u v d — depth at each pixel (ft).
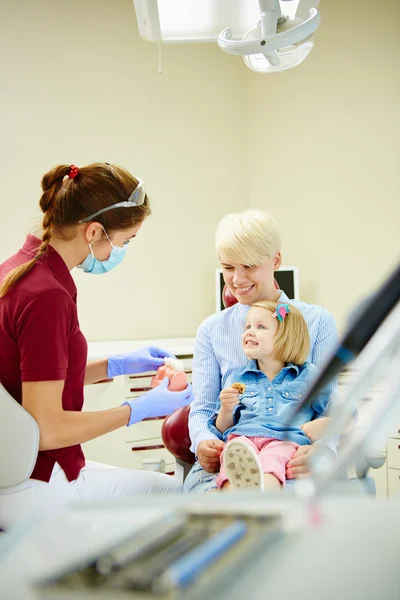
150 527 1.88
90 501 2.21
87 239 5.32
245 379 5.78
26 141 10.28
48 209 5.28
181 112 11.64
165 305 11.53
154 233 11.41
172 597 1.41
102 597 1.43
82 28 10.71
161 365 6.58
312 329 5.91
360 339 1.73
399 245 9.56
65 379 5.11
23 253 5.31
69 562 1.62
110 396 8.79
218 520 1.91
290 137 11.30
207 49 11.85
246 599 1.42
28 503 4.80
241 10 5.97
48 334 4.70
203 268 11.94
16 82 10.21
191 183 11.76
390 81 9.66
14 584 1.59
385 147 9.74
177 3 5.77
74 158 10.67
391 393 1.93
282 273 10.23
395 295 1.68
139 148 11.25
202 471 5.57
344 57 10.29
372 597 1.42
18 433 4.62
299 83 11.06
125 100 11.10
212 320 6.16
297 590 1.46
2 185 10.10
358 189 10.14
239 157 12.24
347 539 1.74
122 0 11.00
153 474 5.67
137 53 11.18
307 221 11.06
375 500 2.06
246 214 5.92
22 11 10.25
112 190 5.26
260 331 5.62
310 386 1.92
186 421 5.95
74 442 4.91
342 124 10.36
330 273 10.66
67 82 10.60
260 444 5.25
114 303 11.04
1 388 4.57
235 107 12.17
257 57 6.01
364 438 1.97
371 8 9.89
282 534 1.79
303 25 5.40
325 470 2.05
